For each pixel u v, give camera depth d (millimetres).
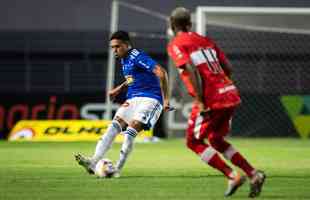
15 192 24219
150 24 81438
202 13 64188
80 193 23906
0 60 77938
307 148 51844
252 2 80375
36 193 23953
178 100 65062
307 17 65438
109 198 22594
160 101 29875
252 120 66562
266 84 71500
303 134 66625
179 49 22281
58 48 79000
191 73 21953
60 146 54000
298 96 66750
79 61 77375
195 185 26422
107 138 29594
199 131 22547
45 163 37000
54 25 82000
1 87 76875
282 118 66562
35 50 78938
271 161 39750
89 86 76750
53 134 62438
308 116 66688
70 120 63375
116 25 78125
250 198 22422
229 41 71812
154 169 33656
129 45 29672
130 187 25688
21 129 63031
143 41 78875
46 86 76938
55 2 82062
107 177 29156
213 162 22453
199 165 36062
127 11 81438
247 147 53094
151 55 78625
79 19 82125
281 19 65562
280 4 80500
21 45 79125
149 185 26375
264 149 50781
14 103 66562
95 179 28562
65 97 67000
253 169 22359
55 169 33312
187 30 23156
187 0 81438
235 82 71625
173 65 64688
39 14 81875
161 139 65000
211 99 22188
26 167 34500
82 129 62438
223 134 22797
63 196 23094
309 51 71125
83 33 79375
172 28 23328
